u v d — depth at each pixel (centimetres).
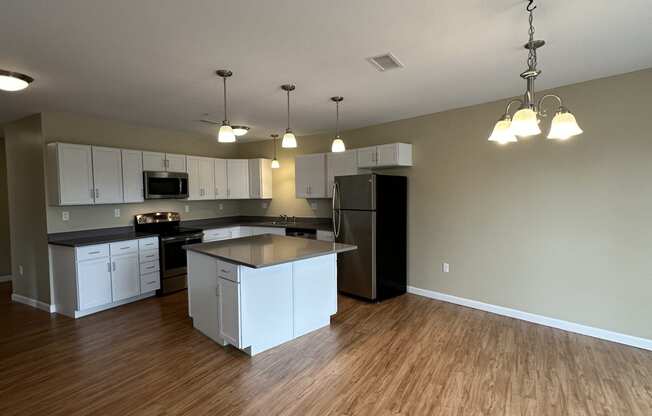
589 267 318
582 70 285
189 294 352
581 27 210
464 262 405
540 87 329
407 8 186
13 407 222
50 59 247
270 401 228
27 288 434
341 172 498
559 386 242
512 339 316
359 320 366
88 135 439
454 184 409
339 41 225
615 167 301
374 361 279
